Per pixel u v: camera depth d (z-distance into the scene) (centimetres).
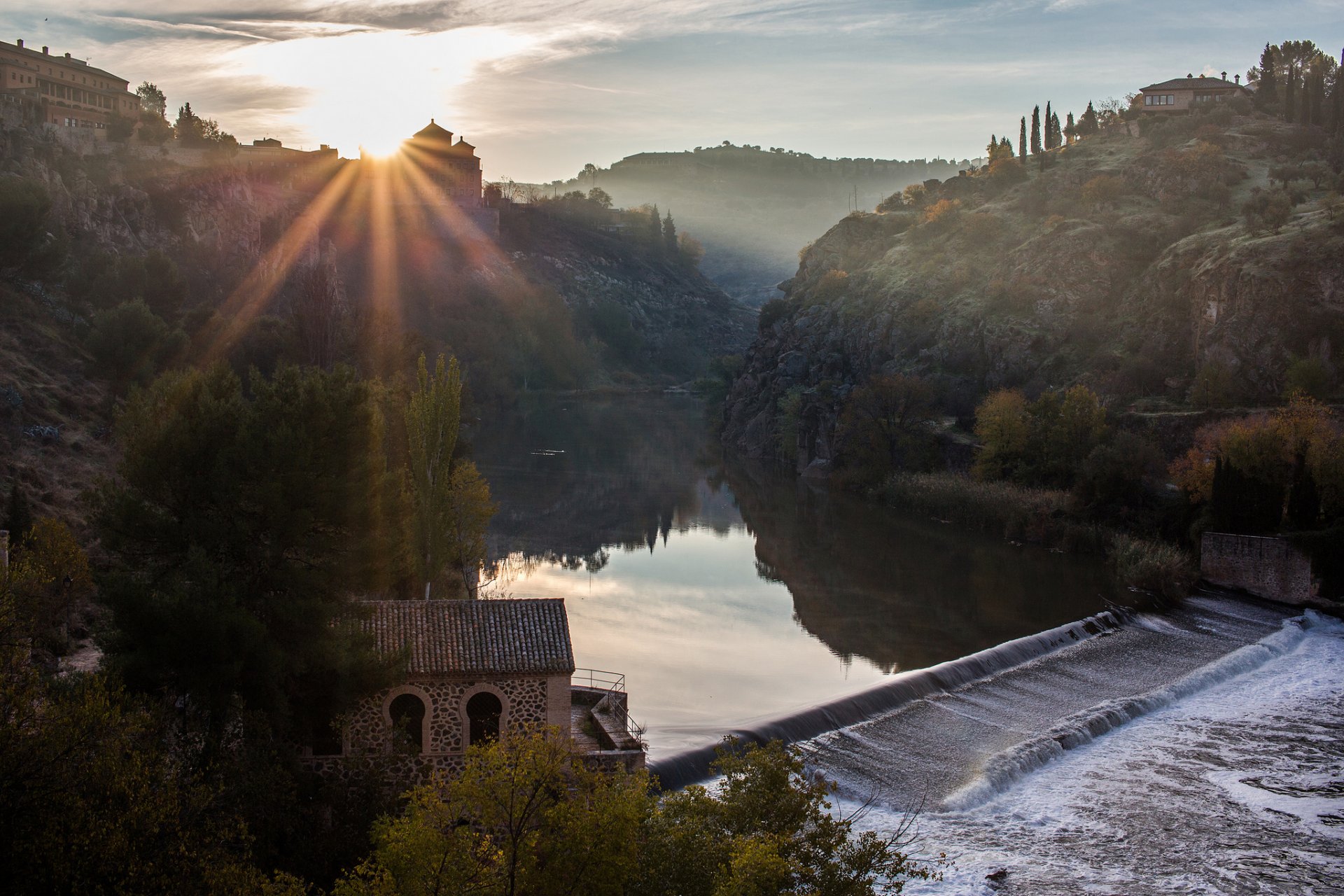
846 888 2884
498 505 7619
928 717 5794
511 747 2759
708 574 9312
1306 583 8169
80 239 14725
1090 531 9919
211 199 18812
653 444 18738
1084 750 5519
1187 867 4347
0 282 10369
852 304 18575
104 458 8050
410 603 4331
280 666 3722
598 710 4950
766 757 3125
